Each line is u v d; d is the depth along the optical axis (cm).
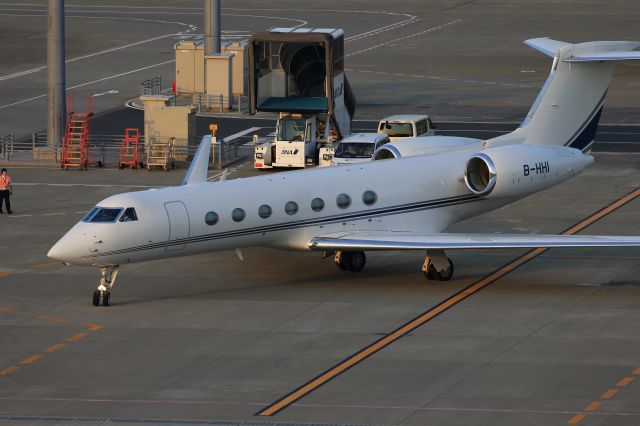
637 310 13012
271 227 13938
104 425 9856
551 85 15862
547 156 15275
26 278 14675
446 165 15088
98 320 12875
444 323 12606
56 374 11156
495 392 10481
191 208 13450
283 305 13375
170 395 10550
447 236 13975
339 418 9919
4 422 9925
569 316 12812
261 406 10238
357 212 14438
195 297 13762
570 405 10131
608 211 18150
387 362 11362
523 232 16875
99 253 13038
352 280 14450
